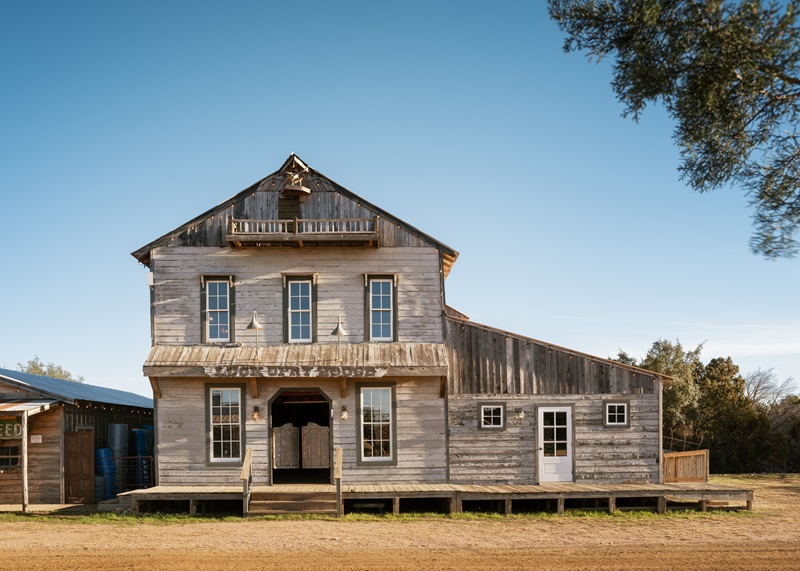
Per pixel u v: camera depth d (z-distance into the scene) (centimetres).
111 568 1267
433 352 2031
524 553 1380
